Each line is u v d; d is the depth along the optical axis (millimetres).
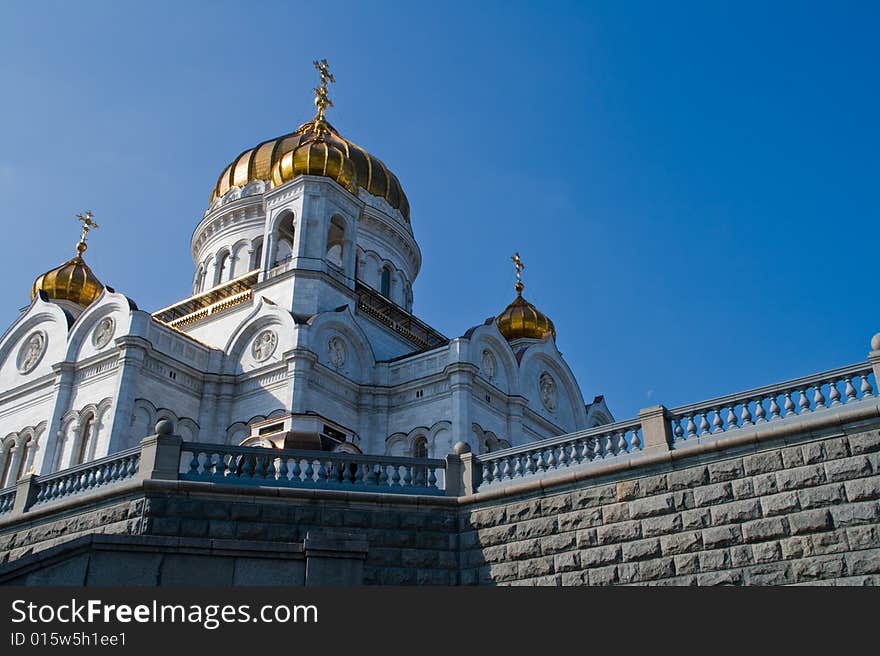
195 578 16938
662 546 20688
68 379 47219
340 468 24578
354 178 56719
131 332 45094
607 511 21766
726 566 19766
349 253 54938
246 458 24141
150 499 22641
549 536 22297
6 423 49500
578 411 56688
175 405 46344
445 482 24391
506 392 50000
